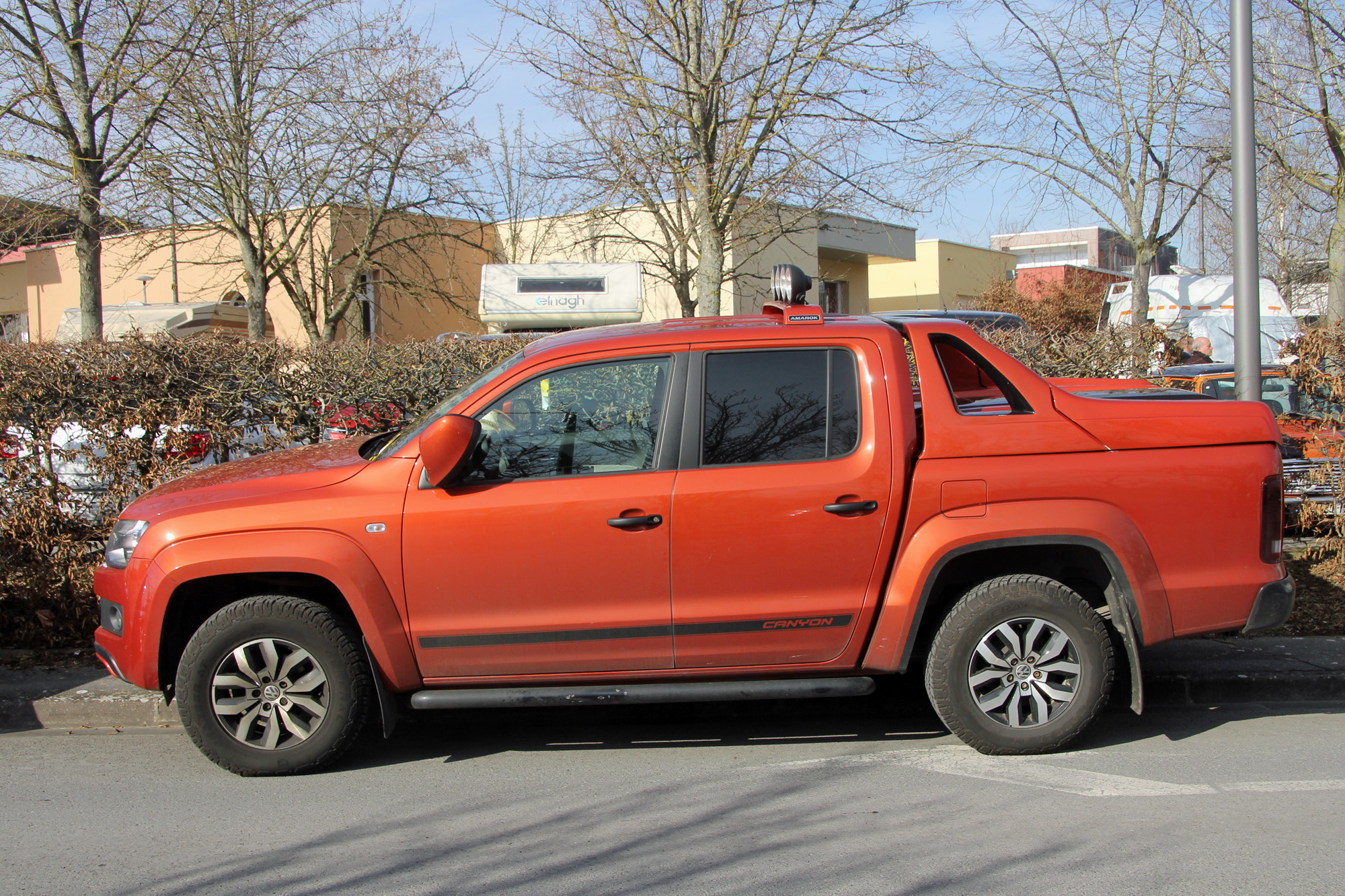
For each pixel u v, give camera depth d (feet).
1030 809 13.37
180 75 40.96
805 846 12.37
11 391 20.35
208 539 14.51
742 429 14.93
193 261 61.05
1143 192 42.83
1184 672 18.03
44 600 21.24
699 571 14.67
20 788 14.78
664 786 14.56
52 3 38.99
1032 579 14.97
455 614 14.67
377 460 15.20
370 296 70.38
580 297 50.49
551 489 14.66
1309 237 58.34
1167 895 10.98
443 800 14.16
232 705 14.80
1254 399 22.36
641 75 34.83
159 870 12.02
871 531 14.73
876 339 15.14
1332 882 11.23
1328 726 16.75
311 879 11.71
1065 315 93.40
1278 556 15.47
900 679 18.25
